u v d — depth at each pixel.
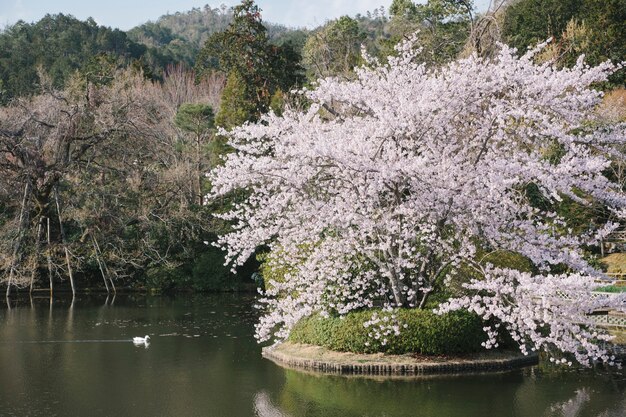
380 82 13.78
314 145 12.68
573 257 12.07
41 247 26.83
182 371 13.65
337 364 13.24
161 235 28.42
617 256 23.47
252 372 13.54
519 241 12.39
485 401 11.40
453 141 13.49
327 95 14.25
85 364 14.27
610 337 11.06
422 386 12.30
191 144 33.16
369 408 11.05
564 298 11.24
